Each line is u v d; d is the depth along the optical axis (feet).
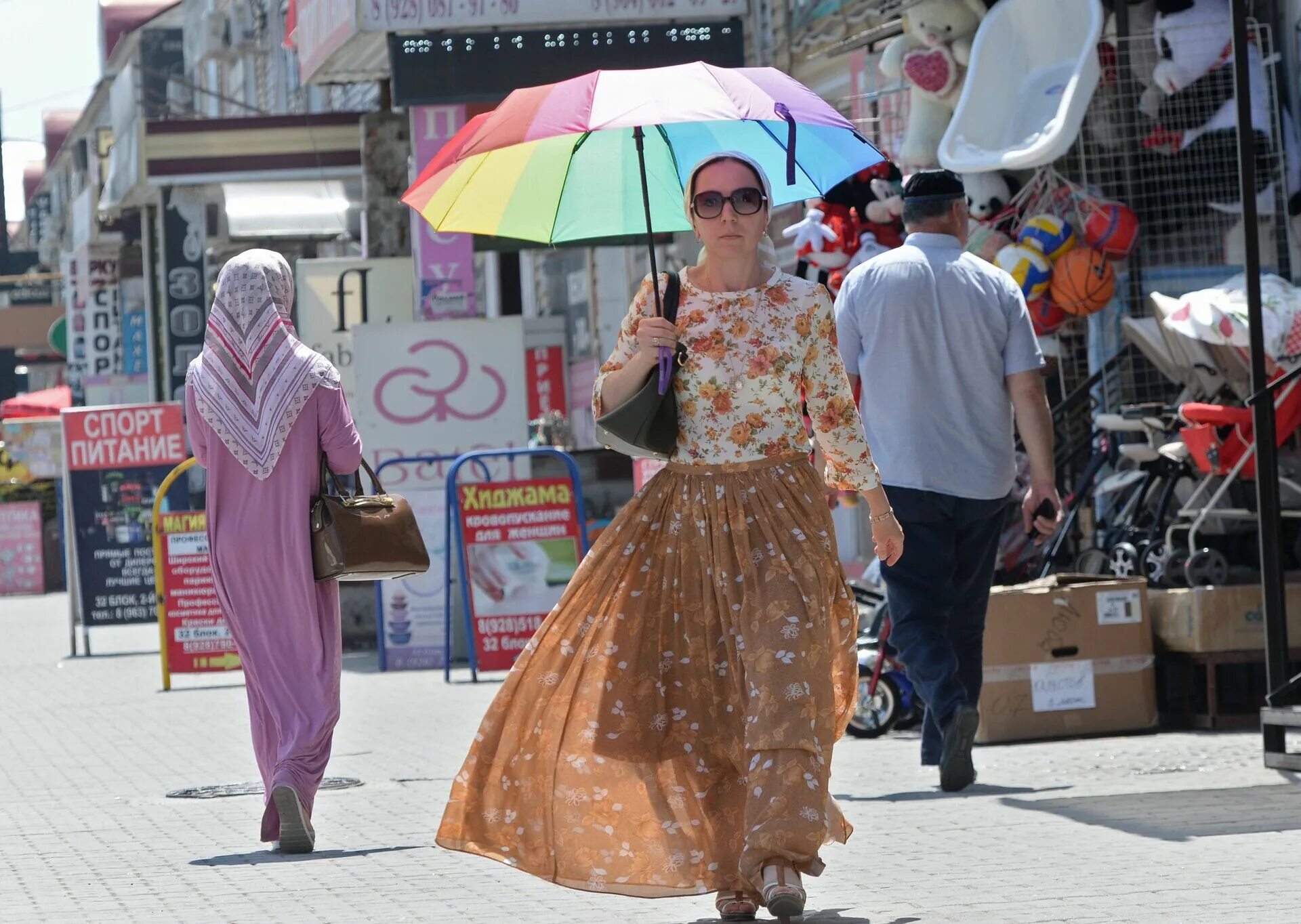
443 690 111.55
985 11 105.70
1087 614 79.20
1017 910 43.83
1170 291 98.89
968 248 100.01
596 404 44.32
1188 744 75.15
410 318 156.56
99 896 49.70
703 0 135.23
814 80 138.31
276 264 61.21
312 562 58.85
